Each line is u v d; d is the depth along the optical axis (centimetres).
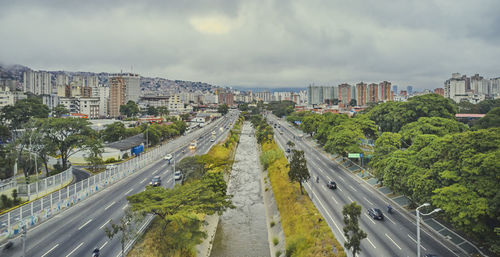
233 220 5844
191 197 4228
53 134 7625
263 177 8844
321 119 13962
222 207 4447
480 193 3769
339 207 5488
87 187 6091
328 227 4512
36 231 4384
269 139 13075
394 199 5819
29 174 7306
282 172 8038
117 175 7275
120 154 9856
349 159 9044
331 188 6575
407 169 5153
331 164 9012
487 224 3753
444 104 10512
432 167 4675
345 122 10756
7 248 3866
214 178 6247
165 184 6888
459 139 4650
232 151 12500
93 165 8256
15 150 6962
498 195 3516
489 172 3838
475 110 16725
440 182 4494
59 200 5222
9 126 11025
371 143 10694
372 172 7506
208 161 6888
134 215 3816
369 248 3941
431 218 4812
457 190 3912
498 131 4697
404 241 4150
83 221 4741
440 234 4325
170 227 4553
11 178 6706
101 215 4975
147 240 4206
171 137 15762
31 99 13512
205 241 4841
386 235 4328
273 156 9594
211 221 5619
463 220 3678
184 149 11744
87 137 8131
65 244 4003
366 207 5472
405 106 10831
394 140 6888
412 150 5775
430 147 5162
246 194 7400
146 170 8325
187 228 4291
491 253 3741
